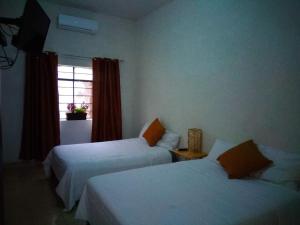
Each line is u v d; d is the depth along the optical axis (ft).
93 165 8.68
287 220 5.25
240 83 8.63
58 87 13.94
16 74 12.65
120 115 15.66
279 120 7.37
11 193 9.61
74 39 14.16
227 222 4.47
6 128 12.62
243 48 8.48
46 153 13.28
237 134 8.78
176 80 12.13
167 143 11.73
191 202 5.30
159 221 4.46
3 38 7.61
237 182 6.64
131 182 6.48
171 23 12.44
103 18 15.03
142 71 15.46
